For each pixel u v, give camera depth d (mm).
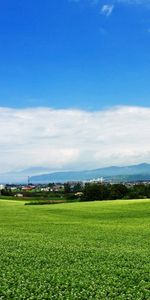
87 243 40938
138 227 57781
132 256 32969
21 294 21078
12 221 67062
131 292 21750
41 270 26875
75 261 30672
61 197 149250
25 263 29328
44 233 50094
